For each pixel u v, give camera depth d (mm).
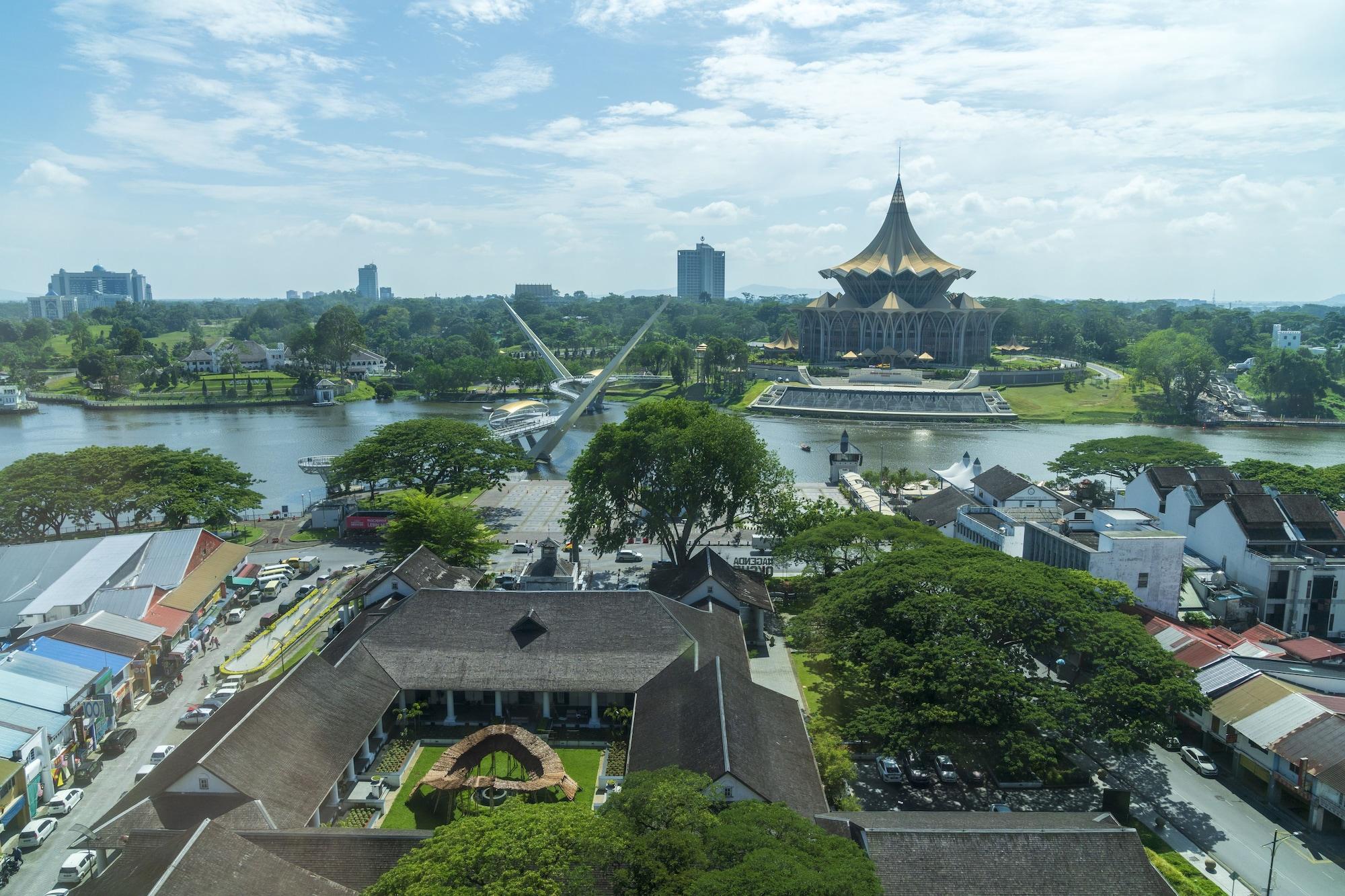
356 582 116250
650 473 121438
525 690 80062
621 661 81938
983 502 142125
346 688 75750
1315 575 103375
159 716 84500
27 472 141500
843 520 114812
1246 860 63812
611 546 121938
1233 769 76812
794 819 50469
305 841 54375
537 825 47688
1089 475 186750
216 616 107375
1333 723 69938
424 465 157625
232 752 62000
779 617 110375
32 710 73500
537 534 147500
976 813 60219
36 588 103312
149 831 53000
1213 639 93250
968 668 73375
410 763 75125
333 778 66375
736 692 69938
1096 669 82062
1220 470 124188
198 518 142250
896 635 80375
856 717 74438
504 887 43906
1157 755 79500
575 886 44375
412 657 82750
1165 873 59625
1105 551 101250
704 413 128500
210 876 47875
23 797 66188
